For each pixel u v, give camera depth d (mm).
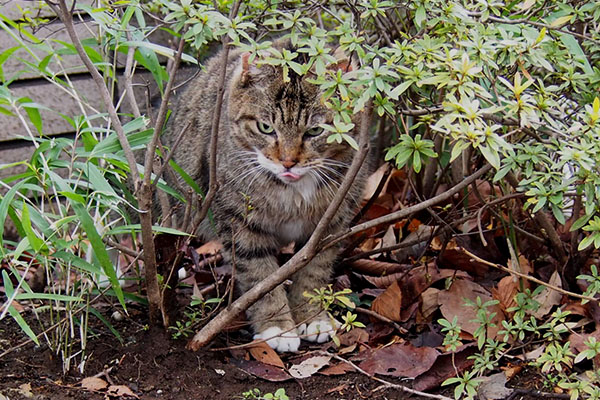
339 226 1537
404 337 1483
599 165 1282
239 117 1498
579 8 1422
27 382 1371
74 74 1825
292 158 1471
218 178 1516
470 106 1253
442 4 1326
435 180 1653
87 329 1451
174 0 1551
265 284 1399
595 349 1323
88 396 1358
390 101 1351
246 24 1292
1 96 1435
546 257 1551
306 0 1428
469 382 1345
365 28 1550
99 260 1316
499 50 1317
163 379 1394
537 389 1375
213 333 1424
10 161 1799
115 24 1378
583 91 1406
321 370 1427
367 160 1559
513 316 1440
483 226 1579
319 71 1288
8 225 1755
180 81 1740
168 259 1437
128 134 1435
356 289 1594
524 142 1412
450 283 1502
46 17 1755
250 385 1404
